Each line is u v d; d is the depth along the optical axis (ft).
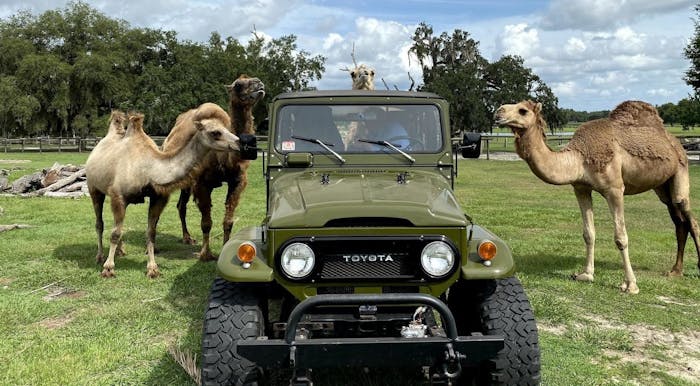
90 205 44.39
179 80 153.48
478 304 13.05
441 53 170.40
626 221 38.70
